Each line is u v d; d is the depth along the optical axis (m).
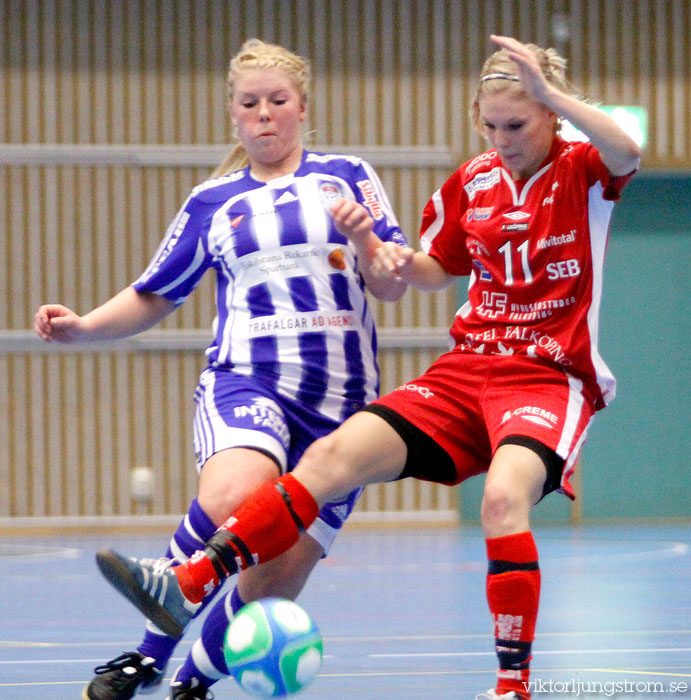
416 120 38.16
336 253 10.23
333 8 37.81
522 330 9.71
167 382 37.16
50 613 17.59
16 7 37.00
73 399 36.94
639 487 39.62
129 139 37.34
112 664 9.38
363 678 11.40
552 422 9.16
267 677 8.63
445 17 38.19
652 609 17.09
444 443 9.70
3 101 37.03
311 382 10.08
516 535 8.66
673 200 39.72
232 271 10.37
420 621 16.20
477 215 10.09
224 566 8.78
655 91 38.62
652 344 39.69
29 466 36.81
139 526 36.94
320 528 9.94
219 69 37.50
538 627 15.11
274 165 10.64
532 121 9.53
